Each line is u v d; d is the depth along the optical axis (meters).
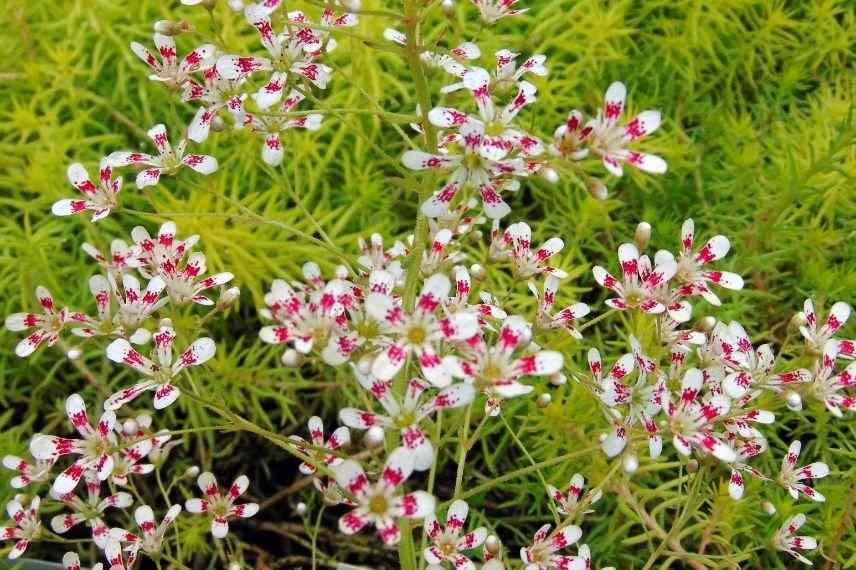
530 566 0.42
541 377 0.47
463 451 0.42
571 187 0.52
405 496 0.39
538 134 0.51
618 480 0.46
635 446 0.41
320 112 0.42
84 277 0.49
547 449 0.47
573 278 0.50
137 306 0.42
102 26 0.52
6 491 0.47
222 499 0.44
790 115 0.53
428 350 0.39
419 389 0.39
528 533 0.48
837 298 0.50
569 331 0.42
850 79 0.54
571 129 0.39
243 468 0.50
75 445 0.41
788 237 0.51
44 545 0.48
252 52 0.54
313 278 0.43
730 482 0.41
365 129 0.52
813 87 0.56
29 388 0.49
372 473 0.42
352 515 0.38
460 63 0.43
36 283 0.49
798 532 0.46
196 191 0.49
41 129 0.51
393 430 0.40
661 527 0.47
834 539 0.46
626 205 0.53
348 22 0.43
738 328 0.42
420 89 0.41
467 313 0.39
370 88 0.52
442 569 0.42
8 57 0.52
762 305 0.51
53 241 0.50
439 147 0.43
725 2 0.53
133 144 0.53
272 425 0.49
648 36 0.54
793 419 0.49
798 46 0.54
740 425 0.41
